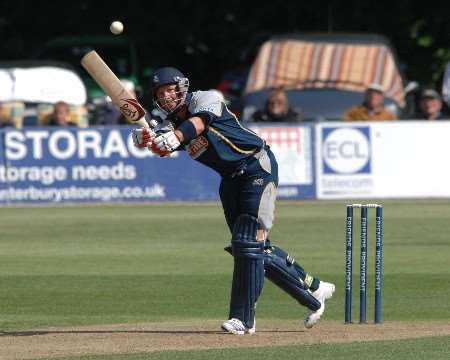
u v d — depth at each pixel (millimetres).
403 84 80250
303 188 69625
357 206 32594
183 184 70000
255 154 30516
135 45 103938
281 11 102375
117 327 33875
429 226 57781
